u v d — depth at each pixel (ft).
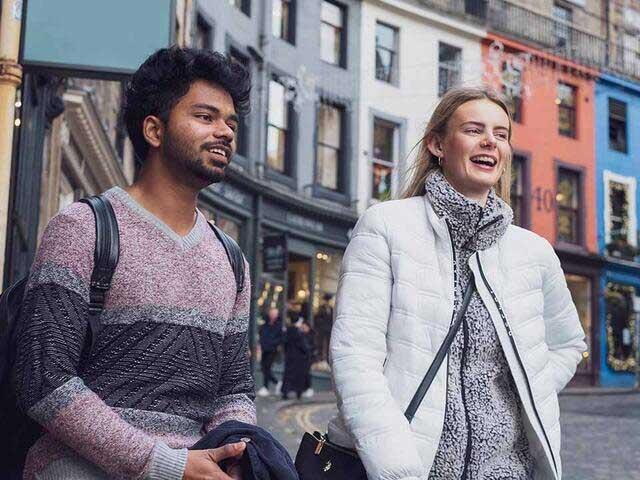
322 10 73.77
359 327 8.58
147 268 6.61
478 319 8.72
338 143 74.69
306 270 71.56
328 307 71.36
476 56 83.71
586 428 42.47
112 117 44.29
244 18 65.36
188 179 6.93
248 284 7.55
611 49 95.20
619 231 93.30
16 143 23.35
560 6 92.12
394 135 78.18
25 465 6.59
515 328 8.82
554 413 8.77
